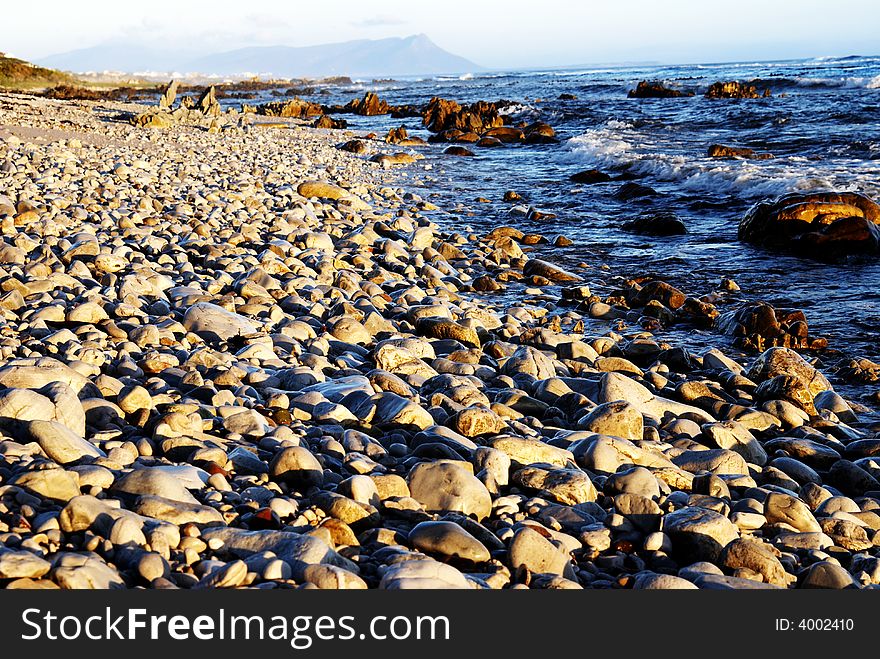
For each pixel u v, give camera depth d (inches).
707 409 231.0
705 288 371.9
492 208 591.2
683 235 485.7
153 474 131.7
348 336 255.8
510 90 2490.2
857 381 261.4
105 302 254.5
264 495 138.3
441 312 287.4
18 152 647.1
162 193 504.1
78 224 384.5
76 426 152.1
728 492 161.9
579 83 2726.4
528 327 306.8
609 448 171.0
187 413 168.4
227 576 108.7
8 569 102.7
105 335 220.4
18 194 438.9
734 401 239.8
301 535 119.8
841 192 458.9
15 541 110.9
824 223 444.1
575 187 685.9
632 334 305.6
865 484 179.3
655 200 601.3
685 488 166.6
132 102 2085.4
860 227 422.0
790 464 184.7
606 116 1370.6
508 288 374.6
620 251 448.8
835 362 279.6
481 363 250.4
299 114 1808.6
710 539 136.9
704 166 687.7
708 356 270.5
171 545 117.0
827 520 153.8
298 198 545.0
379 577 117.7
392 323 279.9
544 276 392.2
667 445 188.9
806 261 414.3
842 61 4601.4
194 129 1114.1
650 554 137.2
